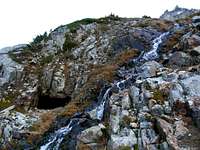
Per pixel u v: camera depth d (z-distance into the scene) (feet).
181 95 67.31
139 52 101.60
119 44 113.50
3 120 94.94
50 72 112.98
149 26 121.29
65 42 125.70
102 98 83.51
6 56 125.18
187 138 60.59
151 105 67.00
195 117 63.05
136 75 82.17
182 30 100.17
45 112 102.42
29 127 91.66
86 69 110.32
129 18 137.39
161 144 60.39
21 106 106.73
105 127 68.54
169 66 82.79
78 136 68.49
